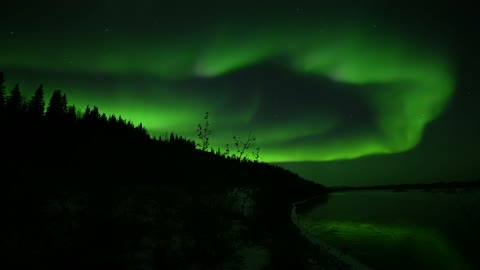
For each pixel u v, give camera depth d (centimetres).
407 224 2634
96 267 635
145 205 1345
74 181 1570
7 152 2031
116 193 1395
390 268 1248
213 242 931
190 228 1018
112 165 1922
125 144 2200
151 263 712
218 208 1223
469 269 1257
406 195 8712
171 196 1518
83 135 2612
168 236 923
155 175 1825
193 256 795
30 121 3116
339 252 1411
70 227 843
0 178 1213
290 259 920
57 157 2066
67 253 675
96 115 4784
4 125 2411
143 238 884
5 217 823
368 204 5303
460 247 1672
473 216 3064
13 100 4616
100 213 1024
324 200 6781
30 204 970
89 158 1978
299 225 2209
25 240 707
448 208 3991
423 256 1471
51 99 4822
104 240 788
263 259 907
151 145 2209
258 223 1484
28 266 590
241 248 998
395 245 1727
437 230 2303
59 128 2786
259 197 2003
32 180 1335
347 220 2927
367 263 1291
